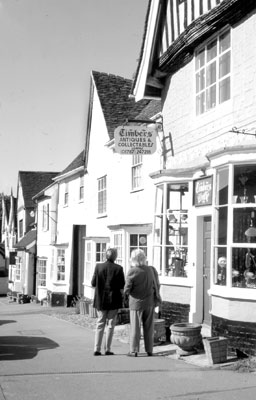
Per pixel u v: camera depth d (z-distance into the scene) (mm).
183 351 9227
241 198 9398
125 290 9305
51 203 29281
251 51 9859
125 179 18281
